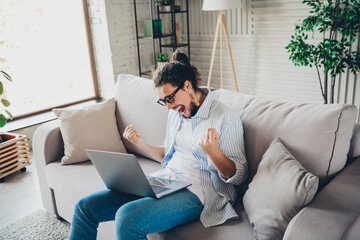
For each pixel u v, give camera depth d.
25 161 2.83
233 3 3.17
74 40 3.74
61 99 3.77
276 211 1.12
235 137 1.34
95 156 1.33
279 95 3.60
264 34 3.49
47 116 3.46
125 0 3.65
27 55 3.42
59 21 3.59
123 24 3.70
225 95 1.68
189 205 1.29
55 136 2.00
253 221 1.19
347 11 2.73
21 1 3.29
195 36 4.11
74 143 1.92
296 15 3.19
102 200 1.41
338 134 1.24
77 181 1.75
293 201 1.10
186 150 1.45
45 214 2.15
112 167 1.31
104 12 3.52
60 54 3.66
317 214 1.04
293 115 1.36
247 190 1.31
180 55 1.50
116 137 2.05
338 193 1.12
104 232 1.67
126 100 2.08
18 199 2.37
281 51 3.42
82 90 3.93
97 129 1.99
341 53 2.80
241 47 3.72
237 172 1.30
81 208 1.39
